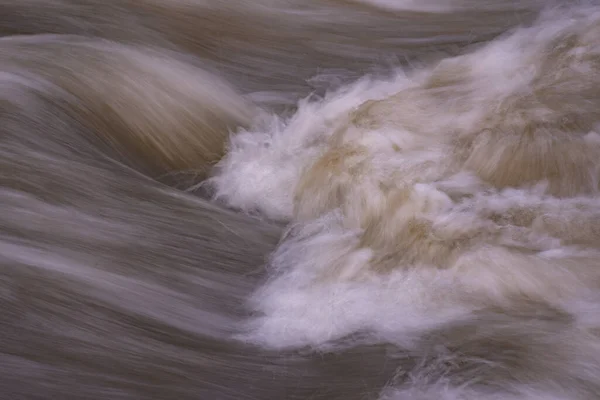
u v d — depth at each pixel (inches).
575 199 411.2
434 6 845.8
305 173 442.9
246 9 726.5
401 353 309.1
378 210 399.5
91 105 483.5
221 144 516.4
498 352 303.7
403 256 366.0
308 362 314.7
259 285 376.5
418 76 631.2
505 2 856.3
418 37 762.2
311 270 375.9
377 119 482.6
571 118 461.7
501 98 502.0
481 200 406.9
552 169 426.6
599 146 435.5
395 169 427.5
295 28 730.8
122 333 332.5
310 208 426.3
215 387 307.4
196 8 684.1
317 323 335.0
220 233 411.2
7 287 328.8
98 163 442.9
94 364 312.7
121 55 544.1
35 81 477.4
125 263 369.7
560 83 516.7
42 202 390.9
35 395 293.1
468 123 475.2
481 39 759.7
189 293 365.7
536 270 347.3
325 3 792.9
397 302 338.0
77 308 335.0
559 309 329.7
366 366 306.0
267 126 541.6
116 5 663.8
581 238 372.2
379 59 706.8
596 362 297.6
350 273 362.9
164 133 500.7
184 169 492.1
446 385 290.8
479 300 335.3
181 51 641.0
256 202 446.3
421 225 381.1
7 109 446.0
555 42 610.9
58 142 446.0
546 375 292.8
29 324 319.3
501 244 364.8
